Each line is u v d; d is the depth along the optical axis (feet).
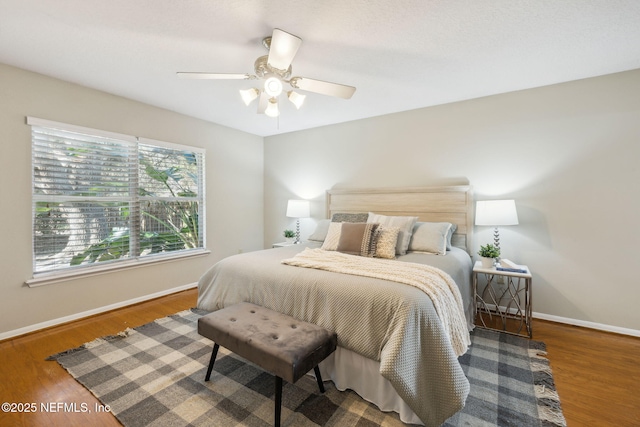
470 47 6.76
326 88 6.94
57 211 8.68
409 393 4.44
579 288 8.54
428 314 4.90
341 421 4.80
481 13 5.54
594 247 8.32
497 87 9.06
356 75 8.25
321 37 6.35
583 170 8.43
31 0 5.12
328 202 13.30
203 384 5.76
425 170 11.00
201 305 8.00
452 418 4.84
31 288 8.11
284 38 5.13
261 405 5.18
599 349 7.17
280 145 15.17
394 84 8.87
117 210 10.07
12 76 7.70
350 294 5.42
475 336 7.91
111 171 9.86
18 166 7.86
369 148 12.32
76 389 5.64
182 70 7.94
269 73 6.85
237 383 5.81
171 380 5.89
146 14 5.57
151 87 9.11
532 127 9.11
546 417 4.86
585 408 5.12
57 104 8.46
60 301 8.63
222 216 13.65
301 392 5.53
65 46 6.72
